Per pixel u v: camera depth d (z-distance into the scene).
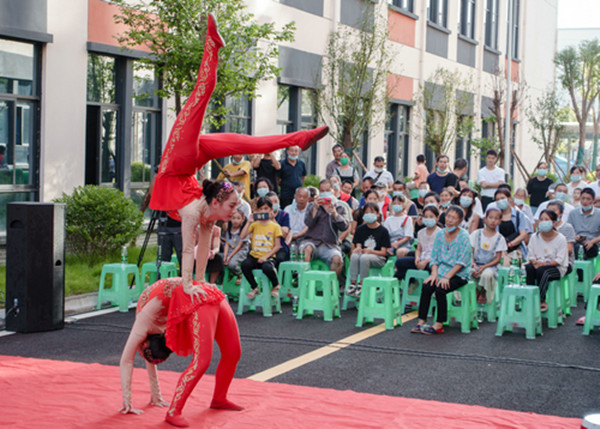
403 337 8.87
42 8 12.66
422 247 10.59
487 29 33.03
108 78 14.19
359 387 6.68
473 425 5.54
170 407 5.50
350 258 10.92
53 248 8.77
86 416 5.62
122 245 12.20
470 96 28.30
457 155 29.95
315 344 8.34
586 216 12.59
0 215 12.36
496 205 11.59
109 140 14.34
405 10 24.33
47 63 12.84
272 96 18.30
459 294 9.38
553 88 42.22
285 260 10.61
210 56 4.95
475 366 7.52
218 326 5.78
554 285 9.82
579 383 6.95
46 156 12.88
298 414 5.75
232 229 11.00
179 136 5.16
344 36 20.31
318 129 5.09
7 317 8.76
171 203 5.45
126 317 9.63
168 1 12.49
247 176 13.42
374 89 19.95
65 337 8.45
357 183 15.46
